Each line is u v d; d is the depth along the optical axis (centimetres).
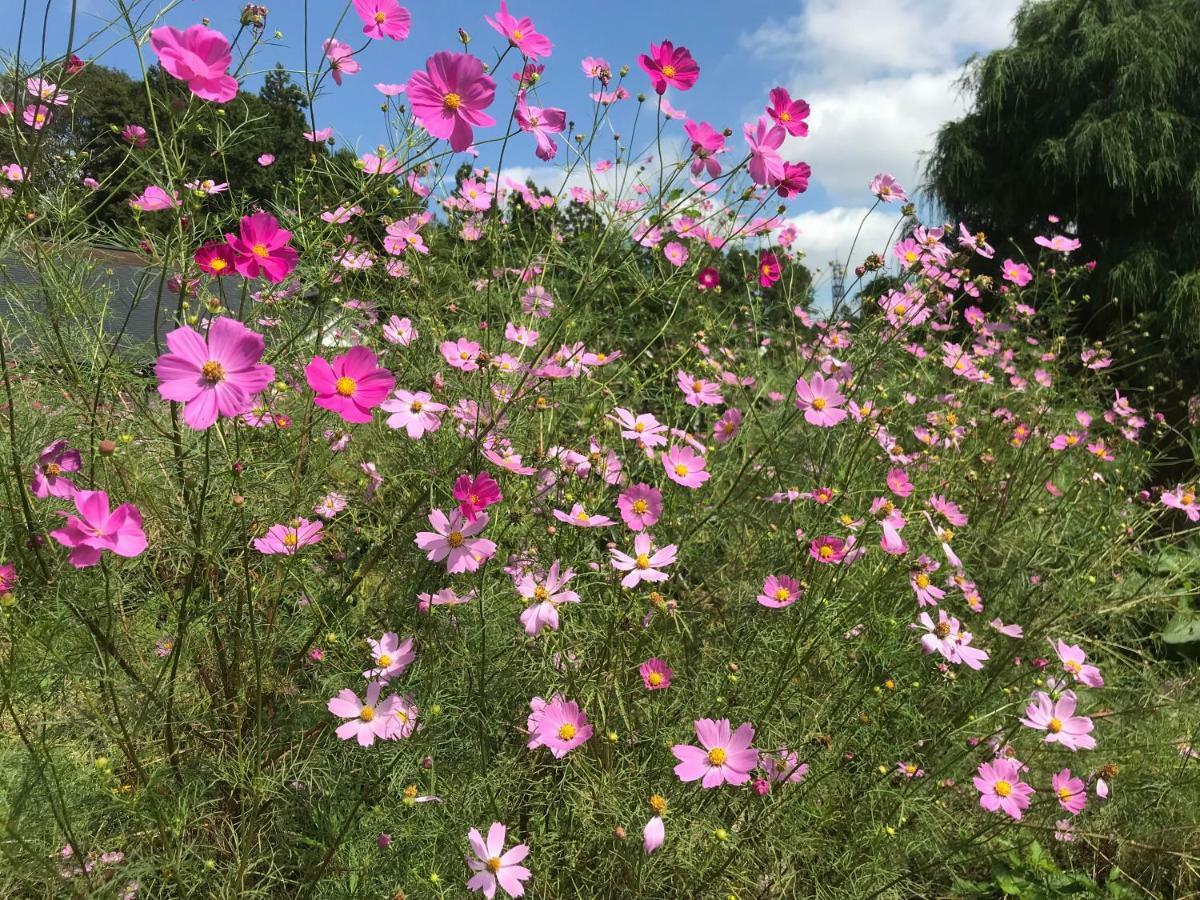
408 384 211
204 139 172
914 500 243
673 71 179
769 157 171
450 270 254
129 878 136
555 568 162
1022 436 311
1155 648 287
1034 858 192
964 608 242
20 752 144
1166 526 349
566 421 231
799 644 189
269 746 160
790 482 269
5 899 128
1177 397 599
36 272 150
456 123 144
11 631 131
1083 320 704
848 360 260
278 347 170
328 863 149
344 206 178
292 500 160
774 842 166
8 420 149
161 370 117
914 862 192
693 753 149
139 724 142
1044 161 695
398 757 153
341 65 167
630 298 268
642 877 150
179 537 149
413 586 183
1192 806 204
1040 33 759
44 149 156
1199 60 674
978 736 203
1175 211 670
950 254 258
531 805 163
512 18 162
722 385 297
